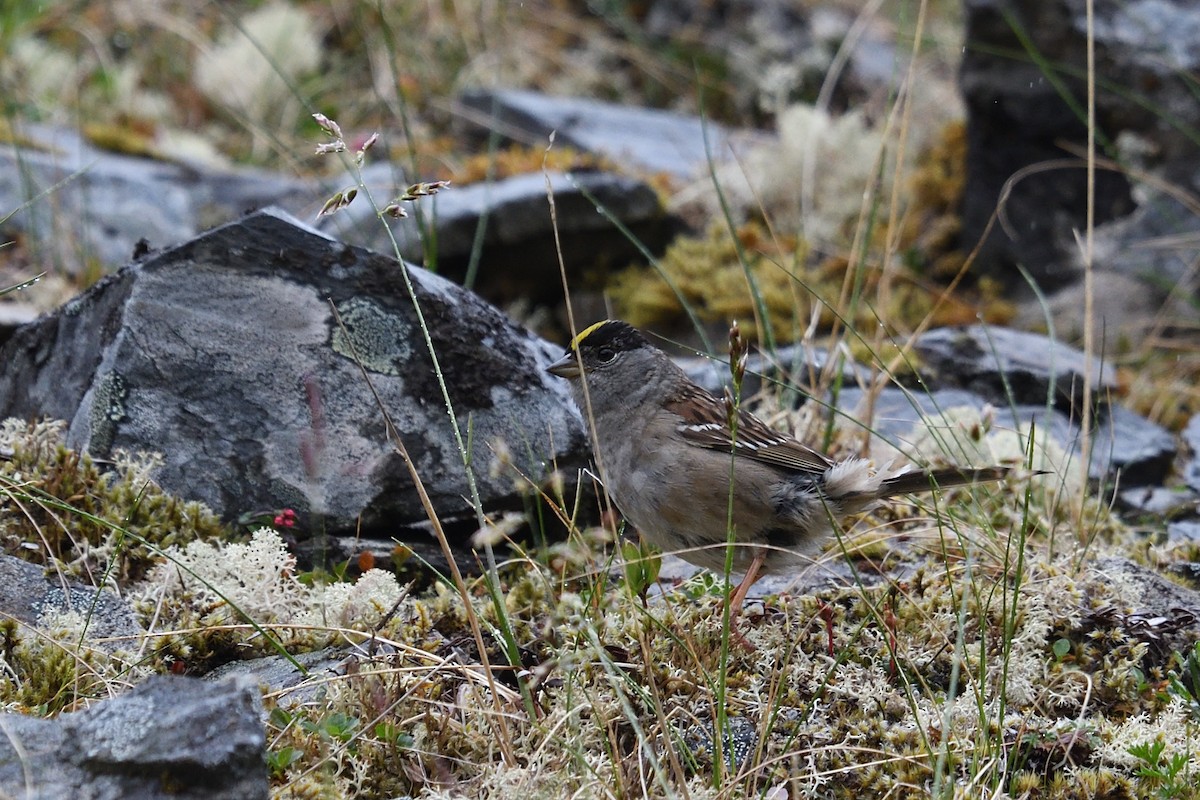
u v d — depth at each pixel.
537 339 9.82
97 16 21.08
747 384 12.13
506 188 15.20
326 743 6.34
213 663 7.62
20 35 19.70
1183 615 8.13
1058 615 8.08
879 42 22.47
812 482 8.20
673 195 16.91
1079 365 12.93
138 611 7.78
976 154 16.06
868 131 18.28
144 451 8.80
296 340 9.02
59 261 13.90
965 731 7.07
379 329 9.12
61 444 8.63
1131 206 15.59
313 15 21.44
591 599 7.75
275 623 7.71
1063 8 15.30
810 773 6.76
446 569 8.91
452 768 6.65
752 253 15.59
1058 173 15.73
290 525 8.50
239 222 9.05
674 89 21.69
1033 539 9.45
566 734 6.60
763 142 18.55
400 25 21.45
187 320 8.90
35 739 5.71
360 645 7.55
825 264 15.73
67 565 8.08
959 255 16.27
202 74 20.08
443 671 7.17
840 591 8.28
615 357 8.55
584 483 9.52
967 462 9.70
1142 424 12.57
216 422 8.88
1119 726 7.30
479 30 21.83
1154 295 14.96
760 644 7.74
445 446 9.16
